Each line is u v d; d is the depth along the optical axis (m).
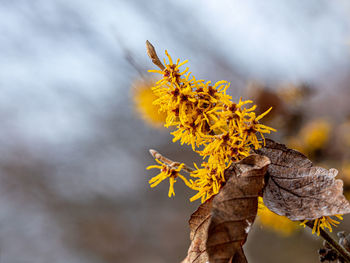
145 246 2.26
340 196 0.50
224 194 0.51
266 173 0.52
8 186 2.65
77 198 2.55
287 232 0.66
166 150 2.17
